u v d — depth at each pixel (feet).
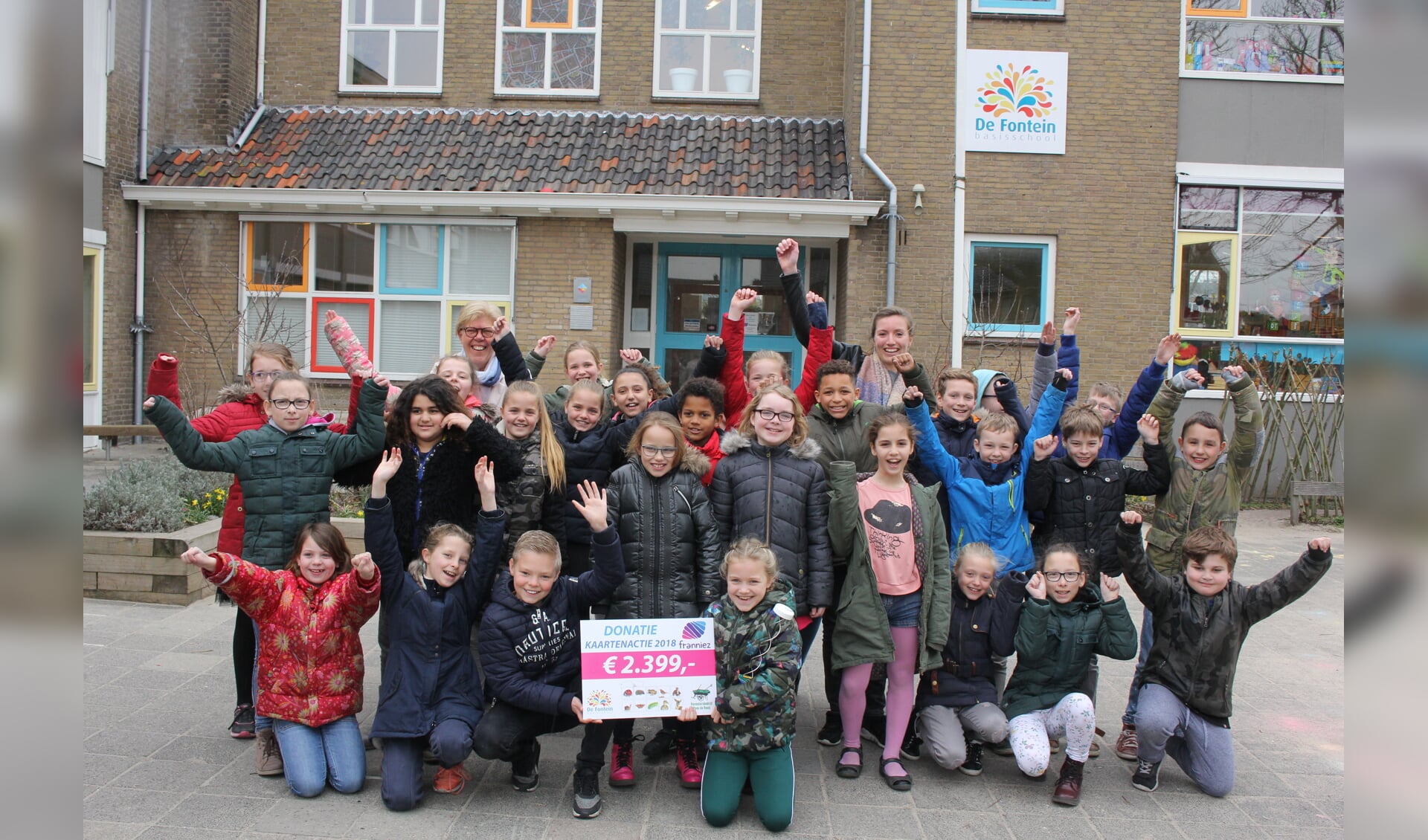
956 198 33.32
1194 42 36.22
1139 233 35.91
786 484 13.12
